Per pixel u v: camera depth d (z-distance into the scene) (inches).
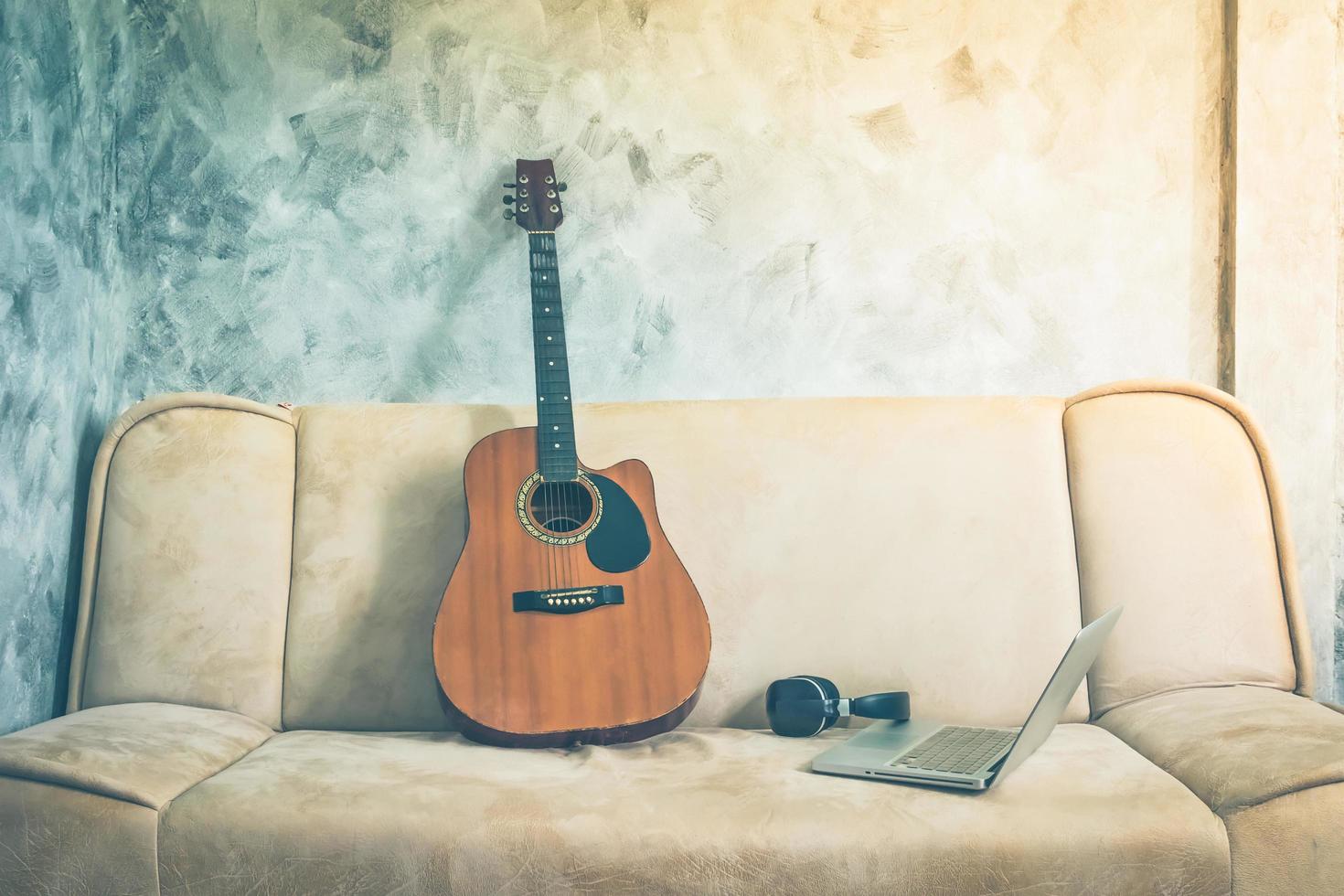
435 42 85.0
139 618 67.4
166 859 47.9
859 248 84.7
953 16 84.7
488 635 61.7
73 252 74.6
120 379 82.1
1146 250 83.8
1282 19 80.4
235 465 70.9
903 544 70.7
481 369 84.9
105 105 80.6
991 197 84.4
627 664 61.4
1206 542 66.6
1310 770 45.8
